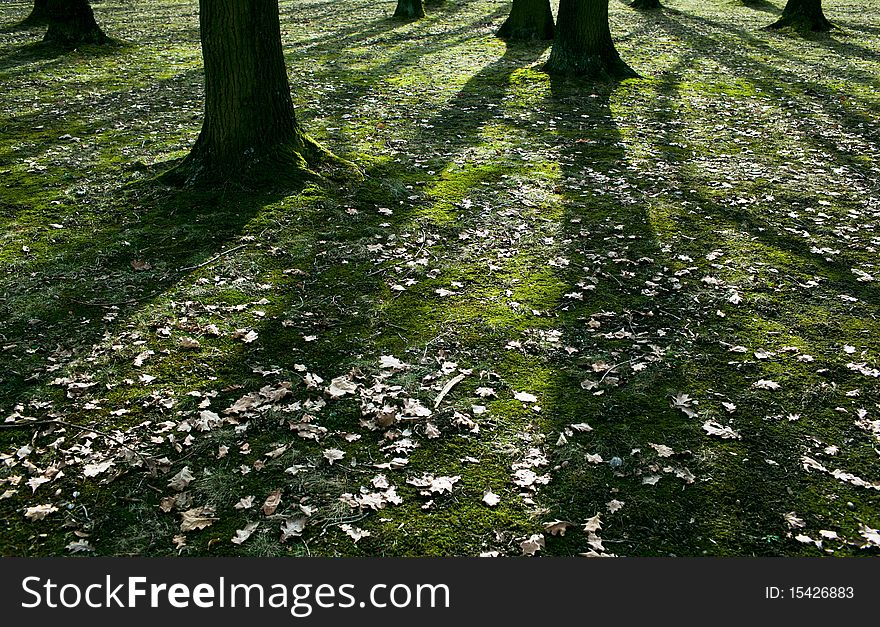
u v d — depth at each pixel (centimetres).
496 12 2242
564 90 1129
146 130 912
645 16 2175
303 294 498
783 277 528
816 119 991
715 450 349
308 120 954
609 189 708
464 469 338
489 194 691
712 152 839
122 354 420
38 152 812
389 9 2394
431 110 1015
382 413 371
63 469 332
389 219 627
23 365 407
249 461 341
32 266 527
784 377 406
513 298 496
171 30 1895
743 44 1650
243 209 633
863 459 343
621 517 311
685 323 464
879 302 492
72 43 1502
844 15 2241
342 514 312
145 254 552
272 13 664
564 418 373
